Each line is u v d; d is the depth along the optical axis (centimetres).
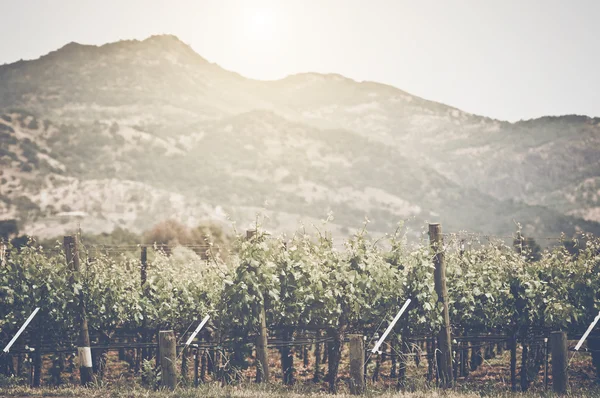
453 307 2039
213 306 2023
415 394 1555
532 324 2039
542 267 2061
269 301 1853
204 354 2055
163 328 2164
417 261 1809
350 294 1833
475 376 2191
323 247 1894
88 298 1986
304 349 2378
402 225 1891
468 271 2084
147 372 1806
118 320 2100
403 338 1916
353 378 1572
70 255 1952
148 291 2192
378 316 1881
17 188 19438
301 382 2044
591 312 2014
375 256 1877
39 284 1931
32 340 2028
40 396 1525
